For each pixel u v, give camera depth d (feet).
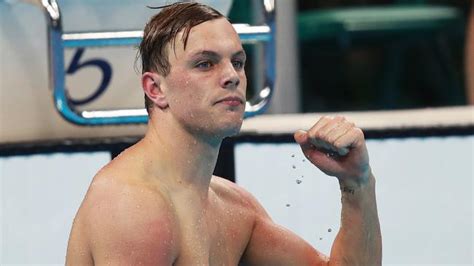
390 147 31.55
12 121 32.48
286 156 31.17
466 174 31.63
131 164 21.22
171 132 21.30
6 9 31.91
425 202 31.71
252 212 24.04
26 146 30.81
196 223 21.48
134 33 30.19
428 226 31.76
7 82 32.30
